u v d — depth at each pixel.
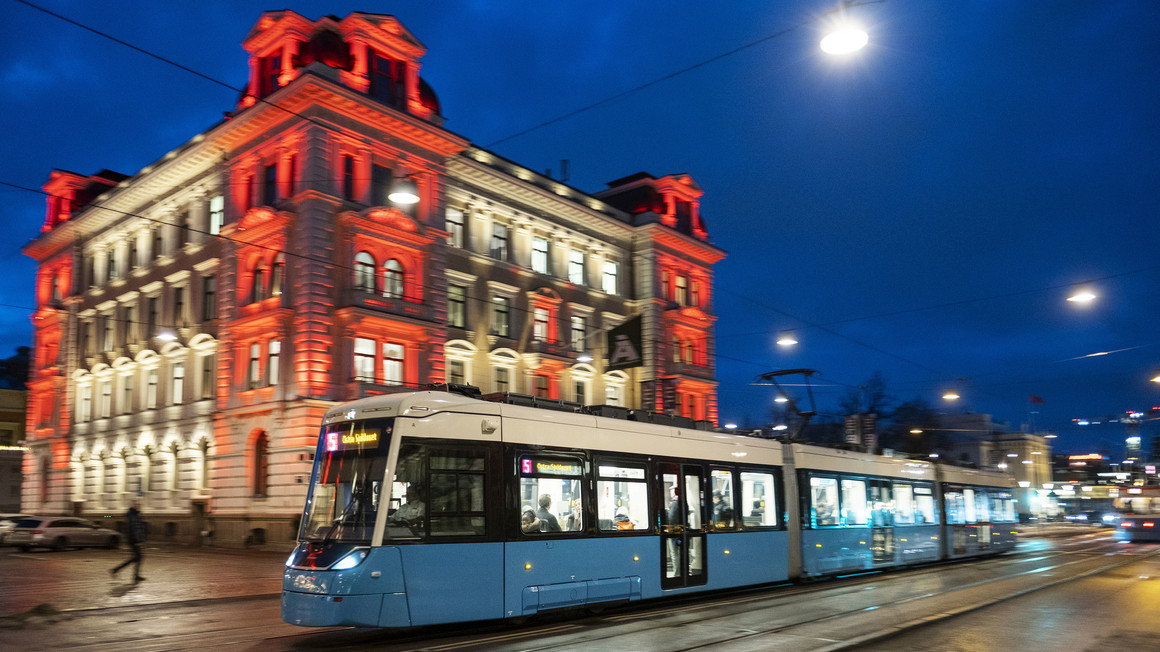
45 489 47.66
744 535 16.47
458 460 11.65
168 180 39.78
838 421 63.72
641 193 48.69
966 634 11.25
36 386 48.59
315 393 30.81
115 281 43.22
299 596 10.65
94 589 18.25
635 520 14.10
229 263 34.97
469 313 37.91
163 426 38.19
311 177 31.77
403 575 10.73
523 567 12.08
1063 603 14.65
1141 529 41.31
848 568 19.78
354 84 33.31
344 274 32.25
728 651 10.01
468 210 38.72
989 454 93.31
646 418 15.37
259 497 32.19
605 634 11.36
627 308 46.69
